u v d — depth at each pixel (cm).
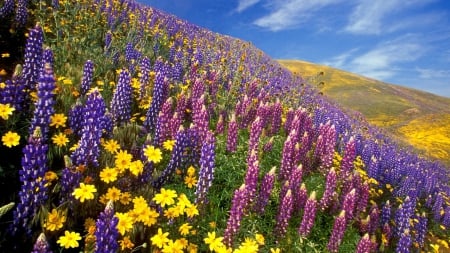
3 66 774
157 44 1332
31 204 375
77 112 535
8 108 454
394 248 777
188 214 452
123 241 382
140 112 793
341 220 565
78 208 423
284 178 680
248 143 743
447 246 1009
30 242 372
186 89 928
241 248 406
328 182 658
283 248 546
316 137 989
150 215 413
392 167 1261
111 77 852
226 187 630
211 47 1625
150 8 2114
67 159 412
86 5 1263
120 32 1262
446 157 2884
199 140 629
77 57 902
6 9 884
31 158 373
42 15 1029
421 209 1183
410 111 5403
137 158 534
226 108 947
